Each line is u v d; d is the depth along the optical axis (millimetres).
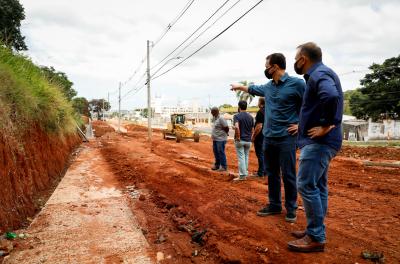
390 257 3324
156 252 4012
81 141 25141
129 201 6586
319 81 3248
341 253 3455
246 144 7832
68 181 8781
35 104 8125
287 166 4418
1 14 21516
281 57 4430
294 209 4520
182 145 22031
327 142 3354
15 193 5359
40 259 3781
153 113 100312
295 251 3541
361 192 6586
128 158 13805
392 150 17812
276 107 4465
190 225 4898
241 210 5254
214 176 8867
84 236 4531
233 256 3609
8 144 5621
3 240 4207
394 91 37969
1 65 6547
